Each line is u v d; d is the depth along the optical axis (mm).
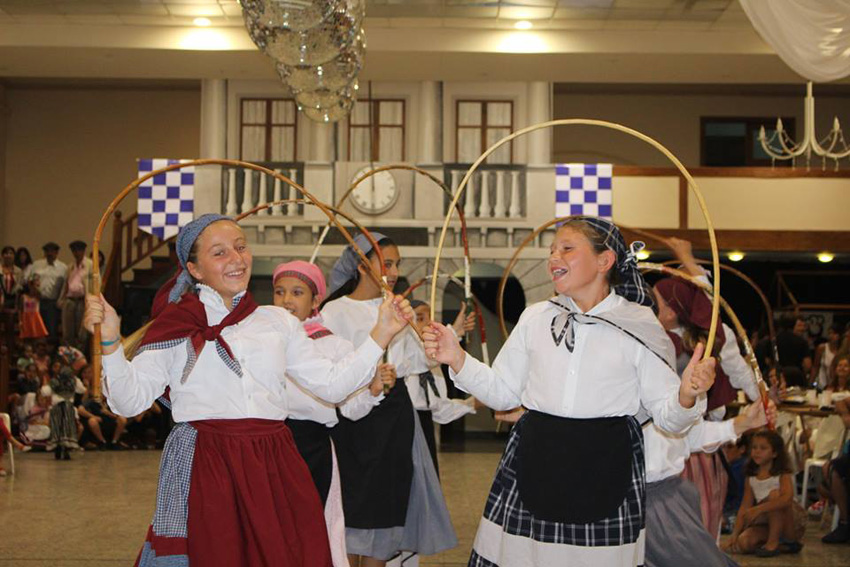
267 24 4953
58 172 16797
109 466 9711
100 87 16891
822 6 5090
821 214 12672
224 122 13578
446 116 13578
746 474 5734
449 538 3736
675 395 2590
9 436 8945
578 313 2693
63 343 12203
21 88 16812
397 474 3646
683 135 16578
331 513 3176
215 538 2441
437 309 12391
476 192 12359
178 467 2510
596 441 2623
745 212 12688
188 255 2643
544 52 12078
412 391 4070
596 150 16625
